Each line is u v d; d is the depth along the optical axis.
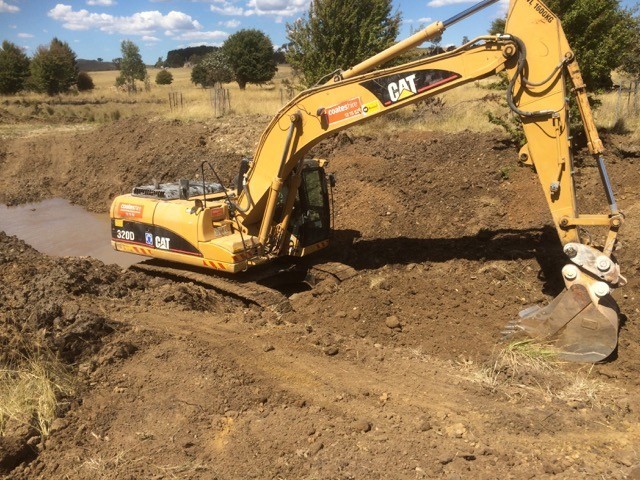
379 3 18.70
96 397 5.78
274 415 5.58
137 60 60.06
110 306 8.07
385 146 15.42
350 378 6.37
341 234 12.00
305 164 9.94
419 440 5.08
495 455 4.85
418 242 11.02
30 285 8.30
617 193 11.20
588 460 4.78
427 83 7.66
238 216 9.57
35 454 4.96
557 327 6.88
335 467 4.66
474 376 6.39
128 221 10.18
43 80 49.28
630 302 8.11
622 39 12.73
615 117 14.24
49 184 21.80
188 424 5.37
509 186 12.27
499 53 7.21
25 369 5.77
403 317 8.34
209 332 7.43
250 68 46.16
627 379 6.41
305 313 8.66
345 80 8.06
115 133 22.67
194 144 19.83
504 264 9.59
